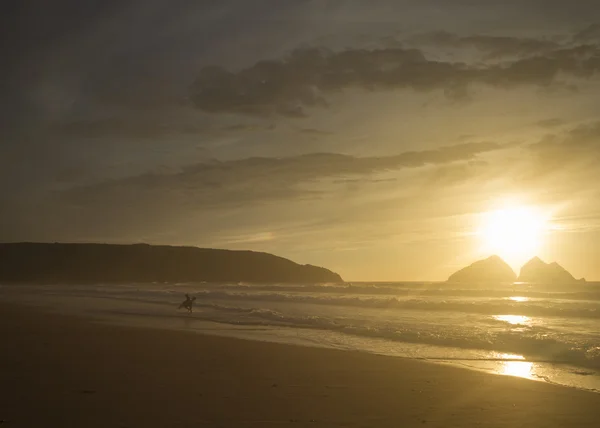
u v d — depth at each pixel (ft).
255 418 23.13
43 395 26.66
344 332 61.82
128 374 33.01
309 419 23.16
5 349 43.50
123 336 54.29
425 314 85.97
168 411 23.97
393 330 60.90
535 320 74.90
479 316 81.76
